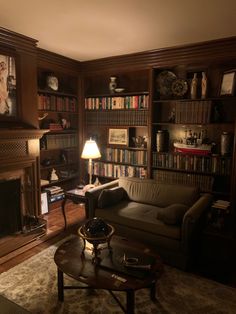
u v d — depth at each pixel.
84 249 2.17
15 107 3.25
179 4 2.32
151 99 3.96
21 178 3.41
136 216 2.96
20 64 3.26
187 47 3.52
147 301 2.13
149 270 1.89
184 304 2.11
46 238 3.30
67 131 4.59
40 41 3.41
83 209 4.41
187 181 3.80
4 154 3.08
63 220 3.92
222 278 2.48
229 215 3.46
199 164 3.68
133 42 3.44
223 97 3.42
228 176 3.71
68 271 1.91
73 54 4.05
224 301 2.15
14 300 2.14
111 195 3.29
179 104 3.73
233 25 2.82
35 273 2.51
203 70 3.72
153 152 4.07
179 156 3.83
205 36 3.18
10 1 2.27
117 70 4.24
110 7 2.39
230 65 3.54
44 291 2.25
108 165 4.58
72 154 4.76
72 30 3.00
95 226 2.09
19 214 3.41
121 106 4.32
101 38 3.26
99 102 4.57
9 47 3.11
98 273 1.88
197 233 2.76
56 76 4.42
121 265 1.97
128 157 4.37
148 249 2.24
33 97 3.48
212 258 2.84
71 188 4.86
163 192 3.35
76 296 2.19
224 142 3.50
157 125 4.15
